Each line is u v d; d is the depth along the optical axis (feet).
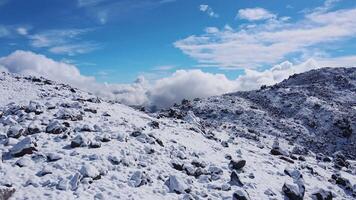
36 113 76.23
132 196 44.91
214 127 145.59
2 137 58.70
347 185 76.18
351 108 333.21
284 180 68.33
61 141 59.98
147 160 59.06
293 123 295.48
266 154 94.73
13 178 43.86
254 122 291.58
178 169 59.36
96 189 44.70
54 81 153.17
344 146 259.19
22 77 147.43
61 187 42.78
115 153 57.82
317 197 62.34
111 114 89.76
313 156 125.39
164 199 46.80
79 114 76.13
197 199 49.55
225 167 66.44
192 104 355.77
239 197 50.93
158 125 90.07
